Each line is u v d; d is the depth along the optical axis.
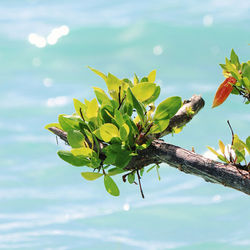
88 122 8.17
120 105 8.18
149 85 8.15
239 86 8.22
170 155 8.14
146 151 8.16
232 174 8.09
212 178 8.11
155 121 8.16
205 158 8.12
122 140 8.13
